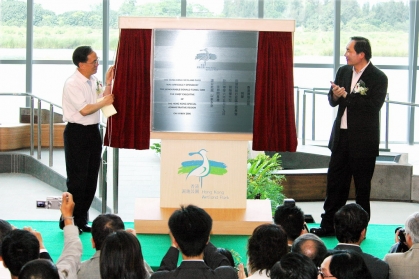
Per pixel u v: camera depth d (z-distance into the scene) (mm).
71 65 10664
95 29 10617
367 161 5242
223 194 5062
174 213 3189
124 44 4840
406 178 7531
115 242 3014
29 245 3109
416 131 11094
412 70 10938
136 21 4793
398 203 7500
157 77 4848
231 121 4891
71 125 5281
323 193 7492
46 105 10586
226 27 4785
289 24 4781
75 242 3553
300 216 3893
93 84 5344
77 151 5289
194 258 3156
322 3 10719
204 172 5035
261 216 5043
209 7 10570
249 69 4836
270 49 4809
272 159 6984
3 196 7645
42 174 8391
